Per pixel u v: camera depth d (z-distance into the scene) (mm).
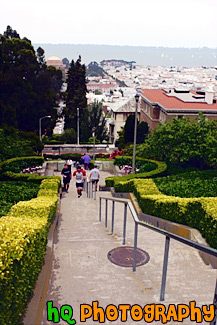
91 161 30531
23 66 46188
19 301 4344
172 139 21047
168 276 6332
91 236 9477
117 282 6156
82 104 74062
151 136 22641
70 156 50406
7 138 26281
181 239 4609
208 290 5742
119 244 8461
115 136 72375
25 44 48969
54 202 10117
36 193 14125
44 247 6547
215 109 34750
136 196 13414
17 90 45438
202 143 20328
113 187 19031
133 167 21016
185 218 8625
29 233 5312
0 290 3736
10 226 5547
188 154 20344
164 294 5465
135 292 5770
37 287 5375
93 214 13062
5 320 3830
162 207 9969
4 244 4453
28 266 4875
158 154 22234
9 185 15203
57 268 6879
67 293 5793
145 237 9047
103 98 192625
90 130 68000
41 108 50375
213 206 7602
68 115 74812
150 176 18688
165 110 34812
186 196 12031
